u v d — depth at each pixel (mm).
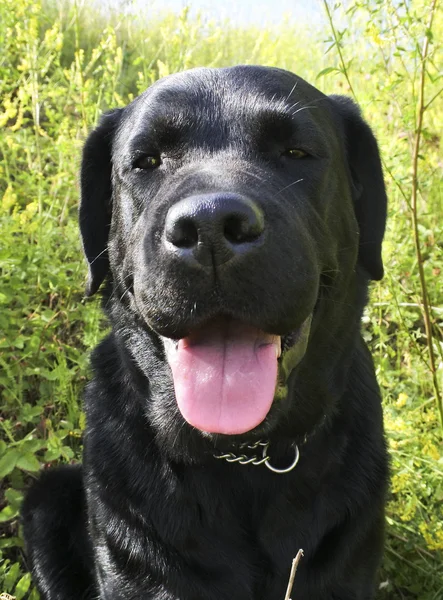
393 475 542
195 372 364
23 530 575
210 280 324
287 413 417
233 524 425
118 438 454
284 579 425
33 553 562
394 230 745
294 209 373
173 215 319
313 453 433
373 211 493
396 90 743
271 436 422
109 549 439
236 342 368
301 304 353
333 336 438
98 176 499
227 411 356
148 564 422
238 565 422
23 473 648
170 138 411
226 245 314
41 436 645
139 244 379
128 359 453
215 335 370
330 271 418
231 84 420
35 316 683
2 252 650
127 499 436
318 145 417
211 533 423
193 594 417
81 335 725
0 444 572
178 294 331
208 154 399
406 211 767
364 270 497
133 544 428
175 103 413
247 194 338
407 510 528
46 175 914
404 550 563
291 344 384
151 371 434
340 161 448
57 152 844
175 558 420
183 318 336
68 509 570
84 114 805
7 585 497
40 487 574
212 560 421
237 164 379
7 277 681
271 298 334
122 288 443
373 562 454
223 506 425
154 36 1129
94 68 1103
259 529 426
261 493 426
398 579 558
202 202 311
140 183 420
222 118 408
